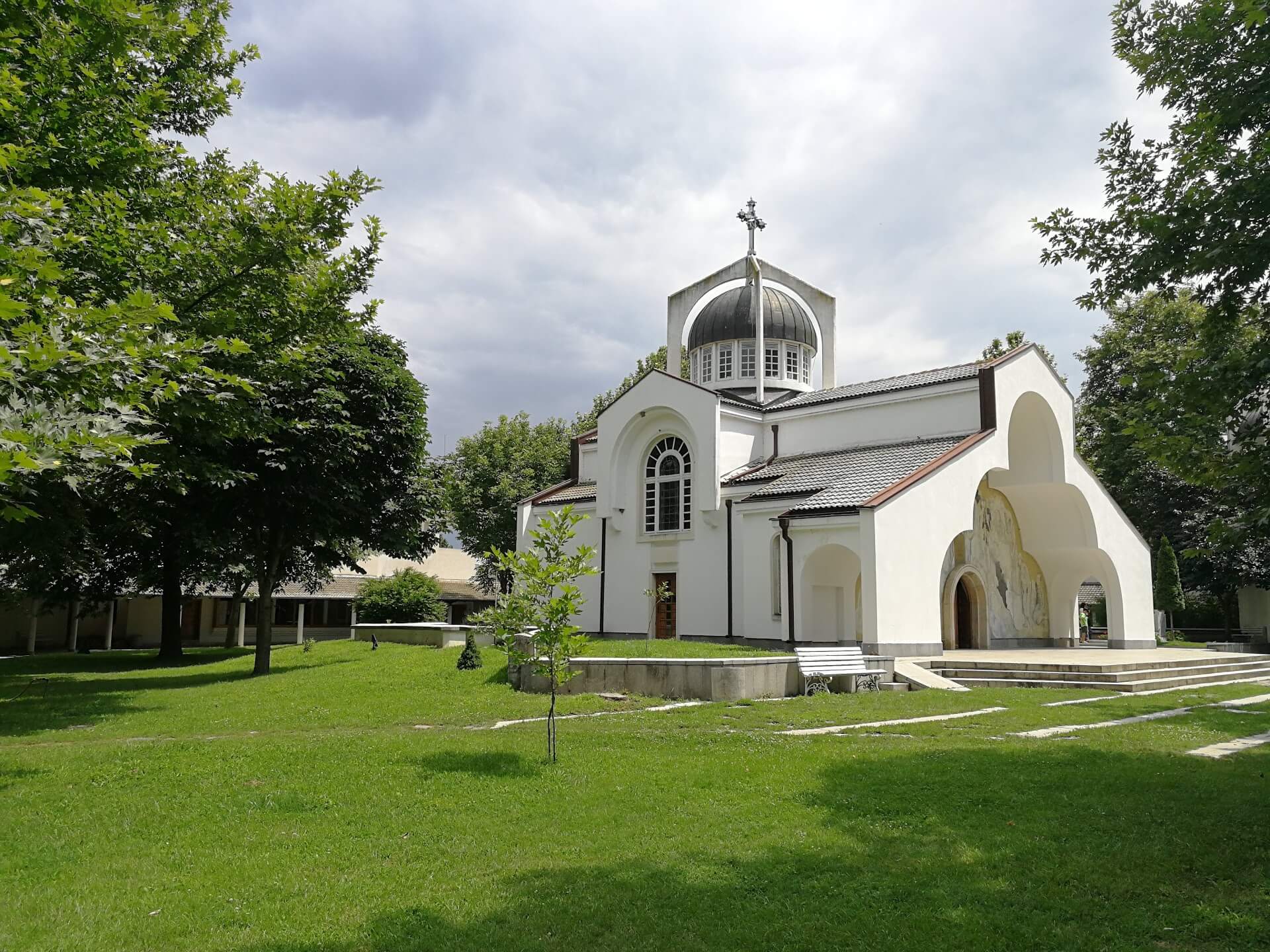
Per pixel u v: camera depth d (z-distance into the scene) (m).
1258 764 11.16
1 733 15.24
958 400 28.16
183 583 39.88
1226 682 23.31
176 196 16.03
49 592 35.44
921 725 14.67
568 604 11.59
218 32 17.70
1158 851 7.57
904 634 23.02
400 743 12.70
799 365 36.84
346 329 17.89
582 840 8.12
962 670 21.78
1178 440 9.07
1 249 7.79
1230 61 9.37
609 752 12.01
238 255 15.73
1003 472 31.91
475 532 52.25
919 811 8.91
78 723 16.14
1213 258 8.85
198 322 15.11
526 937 6.04
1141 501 43.31
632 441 33.19
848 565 27.09
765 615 27.05
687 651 22.06
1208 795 9.42
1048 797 9.36
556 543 11.75
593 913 6.42
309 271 16.98
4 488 9.77
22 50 12.84
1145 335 41.19
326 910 6.51
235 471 20.36
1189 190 9.21
